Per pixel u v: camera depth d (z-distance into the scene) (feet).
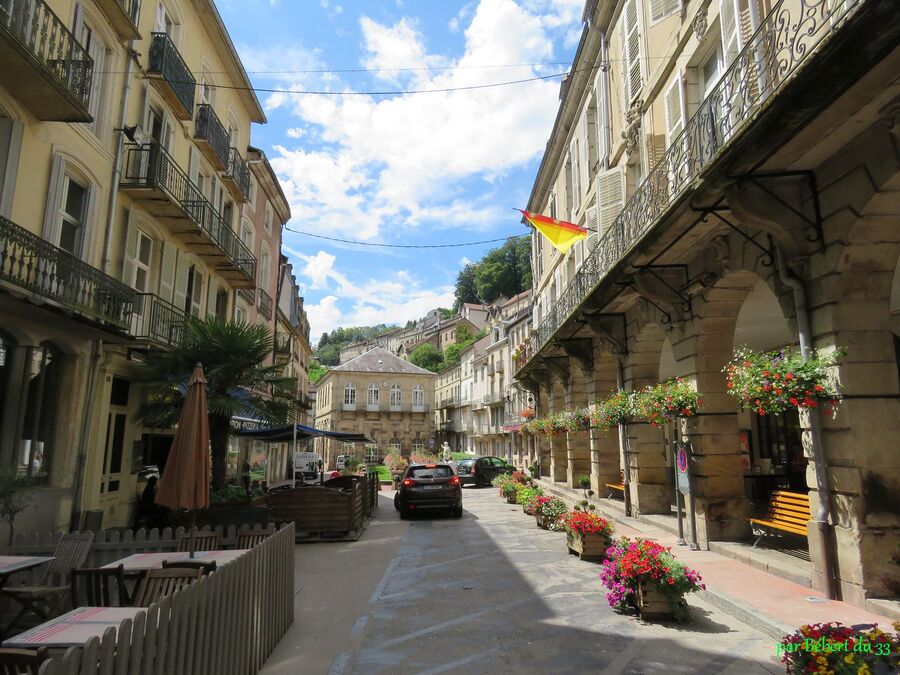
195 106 52.85
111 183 37.99
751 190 21.85
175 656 10.28
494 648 16.70
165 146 46.19
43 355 32.68
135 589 16.06
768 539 29.91
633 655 15.92
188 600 10.88
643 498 41.34
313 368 325.01
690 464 31.30
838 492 20.24
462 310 293.84
